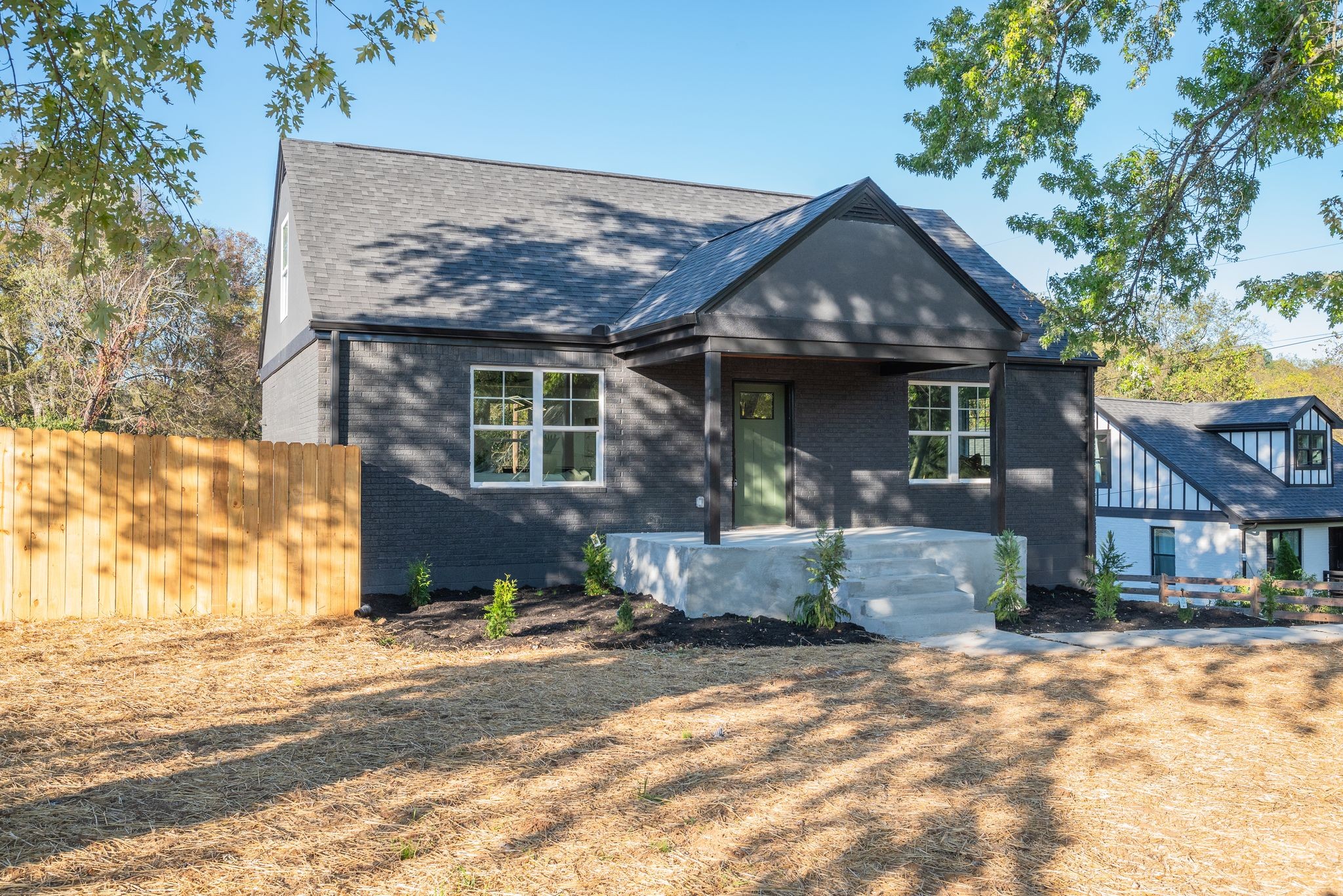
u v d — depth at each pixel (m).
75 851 4.59
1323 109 11.37
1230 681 9.25
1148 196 12.73
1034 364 17.30
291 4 7.68
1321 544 26.92
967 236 19.92
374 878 4.45
